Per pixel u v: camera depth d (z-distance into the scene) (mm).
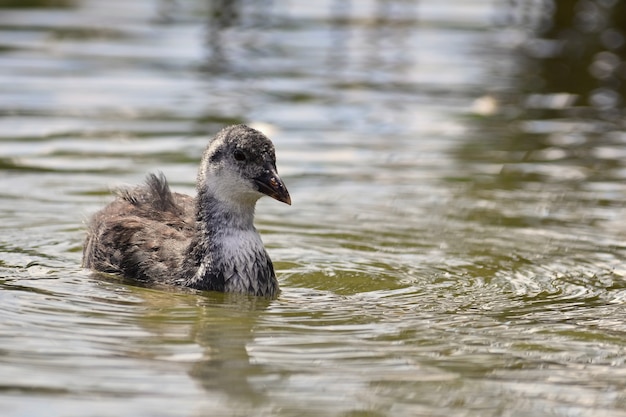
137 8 26422
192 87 20625
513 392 9547
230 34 24344
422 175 16844
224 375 9664
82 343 10289
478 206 15562
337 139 18281
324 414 8977
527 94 21312
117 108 19328
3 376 9453
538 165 17484
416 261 13414
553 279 12812
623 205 15750
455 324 11195
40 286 12016
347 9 26938
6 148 17188
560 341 10773
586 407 9281
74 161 16719
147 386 9367
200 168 12469
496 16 26766
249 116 19078
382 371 9898
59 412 8797
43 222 14398
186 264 12312
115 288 12086
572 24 26125
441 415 9047
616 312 11680
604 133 19188
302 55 23000
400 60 23000
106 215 13258
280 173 16672
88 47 22922
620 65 23531
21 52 22359
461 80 21922
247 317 11258
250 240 12242
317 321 11195
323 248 13859
